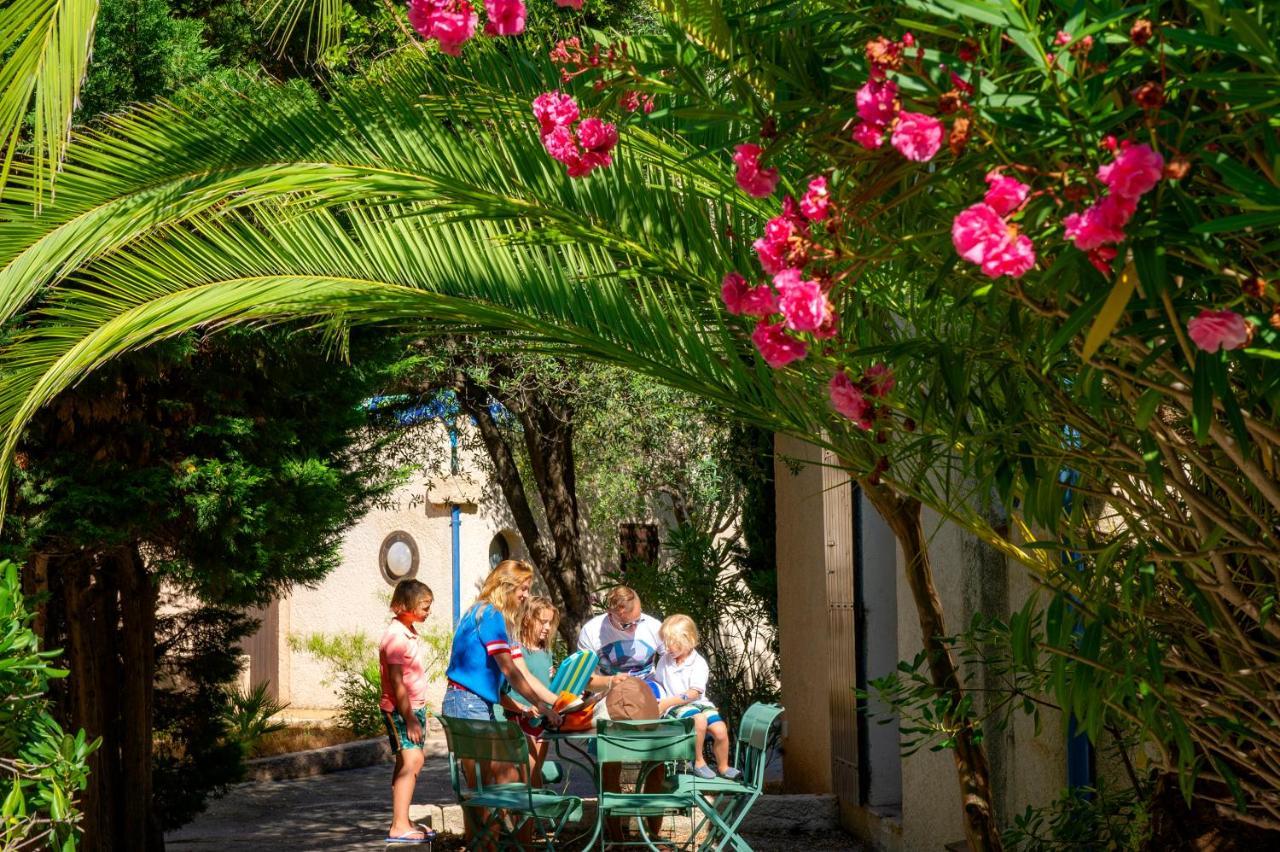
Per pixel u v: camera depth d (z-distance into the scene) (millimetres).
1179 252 2010
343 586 21844
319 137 3576
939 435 3080
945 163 2293
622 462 16078
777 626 13797
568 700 7727
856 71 2141
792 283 2186
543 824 8336
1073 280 1997
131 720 8906
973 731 4512
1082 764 5723
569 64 2828
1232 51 1729
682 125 3230
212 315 3707
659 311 3643
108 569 8844
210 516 7652
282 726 17297
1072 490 2861
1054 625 2787
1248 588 3111
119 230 3482
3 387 3840
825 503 9992
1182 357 2301
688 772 8453
